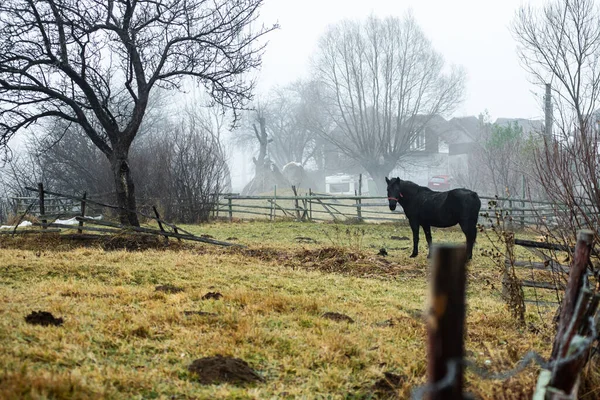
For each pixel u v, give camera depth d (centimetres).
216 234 2128
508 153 3569
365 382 582
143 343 640
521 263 954
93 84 2045
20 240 1582
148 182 3020
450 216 1529
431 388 258
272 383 564
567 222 875
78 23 1889
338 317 831
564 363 398
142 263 1221
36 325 657
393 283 1237
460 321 254
